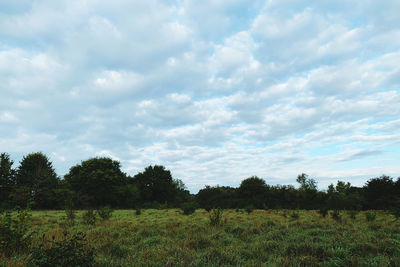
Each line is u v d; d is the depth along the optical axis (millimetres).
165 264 5664
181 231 10852
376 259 5973
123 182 62719
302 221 16516
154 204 58188
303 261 5914
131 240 8922
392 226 12531
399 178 35594
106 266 5562
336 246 7297
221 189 60438
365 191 36812
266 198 50594
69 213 17844
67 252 5172
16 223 7656
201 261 5863
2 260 5750
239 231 11023
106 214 19672
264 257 6527
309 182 61594
